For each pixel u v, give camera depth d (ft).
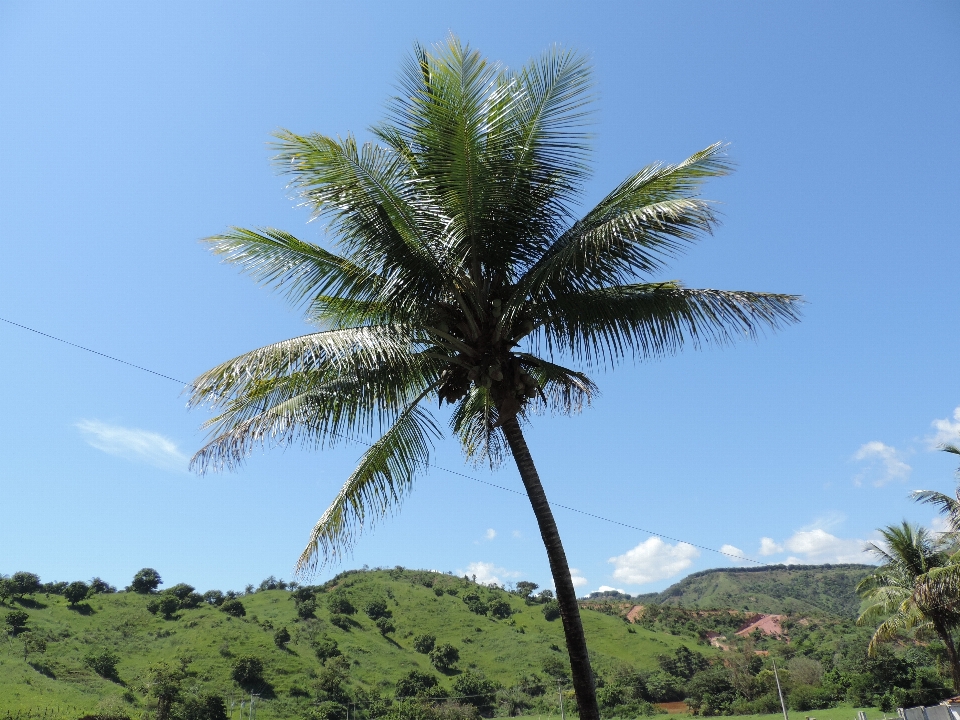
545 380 33.35
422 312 25.57
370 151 24.81
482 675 250.78
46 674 190.08
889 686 169.17
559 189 26.09
